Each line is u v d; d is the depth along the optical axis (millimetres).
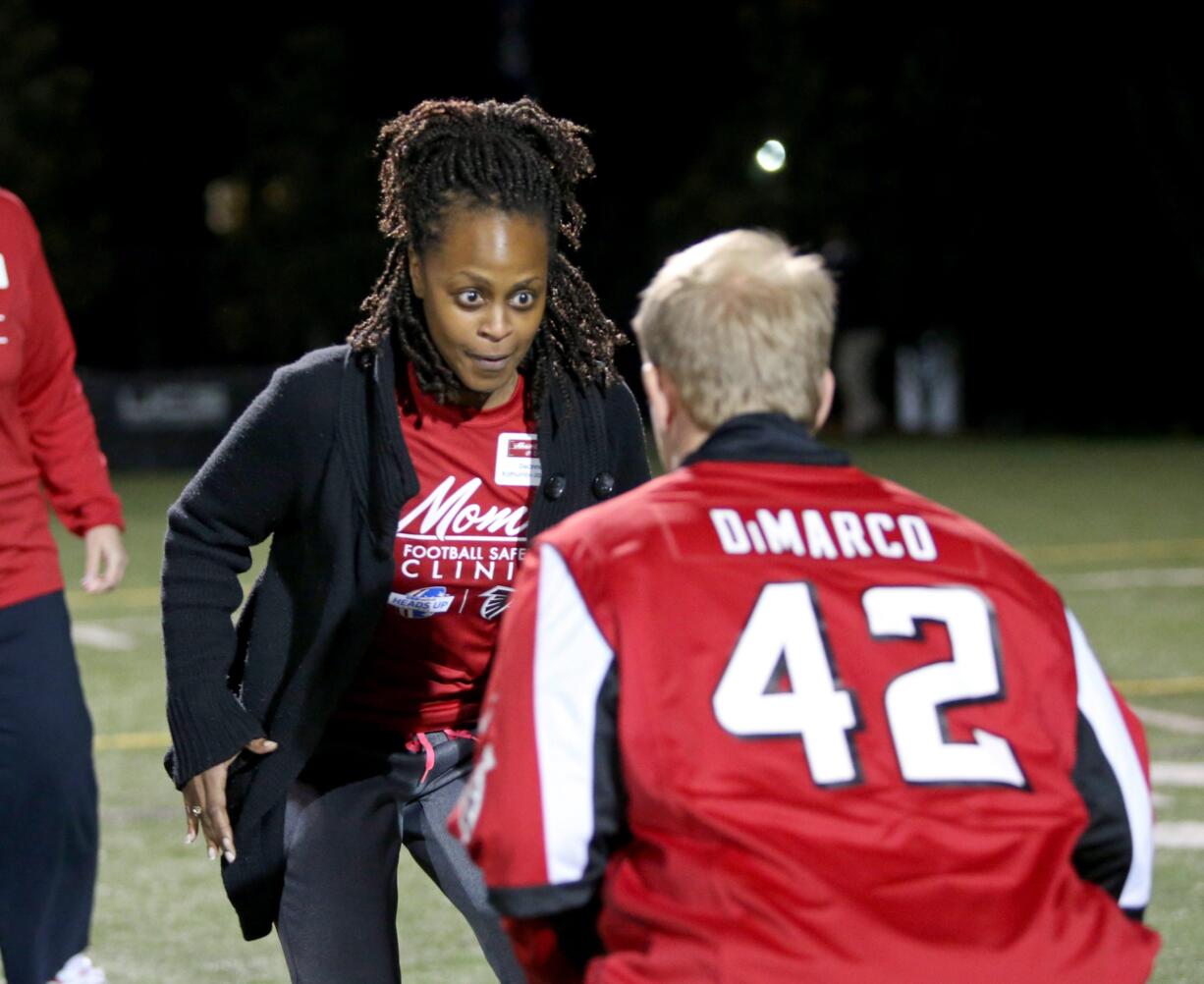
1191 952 14203
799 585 6762
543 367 9578
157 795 19984
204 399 65375
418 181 9008
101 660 28297
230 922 15555
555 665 6672
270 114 83125
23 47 80625
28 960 10938
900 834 6473
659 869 6574
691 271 7277
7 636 10891
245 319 80875
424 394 9484
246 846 9711
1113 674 25953
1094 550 39281
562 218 9469
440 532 9602
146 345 79688
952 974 6363
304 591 9508
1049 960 6484
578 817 6594
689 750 6512
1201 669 26234
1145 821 6984
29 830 10938
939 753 6609
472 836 6781
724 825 6422
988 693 6727
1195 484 53219
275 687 9578
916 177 79250
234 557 9562
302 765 9570
